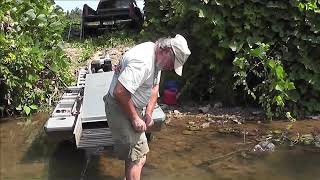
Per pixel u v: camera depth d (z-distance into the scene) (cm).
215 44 532
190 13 546
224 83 545
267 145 420
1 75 520
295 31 507
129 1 1092
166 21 582
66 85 578
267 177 360
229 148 422
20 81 528
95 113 409
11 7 533
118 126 311
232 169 377
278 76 494
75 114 406
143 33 608
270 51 520
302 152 409
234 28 514
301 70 514
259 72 516
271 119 499
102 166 390
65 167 390
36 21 558
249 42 514
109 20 1067
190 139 446
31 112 541
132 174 319
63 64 578
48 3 598
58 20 618
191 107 547
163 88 575
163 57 298
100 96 448
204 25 527
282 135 450
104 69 565
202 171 373
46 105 554
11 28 537
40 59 539
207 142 437
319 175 363
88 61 716
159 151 416
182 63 297
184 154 409
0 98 529
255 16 511
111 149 390
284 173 367
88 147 371
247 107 540
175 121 500
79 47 875
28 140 457
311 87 515
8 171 384
